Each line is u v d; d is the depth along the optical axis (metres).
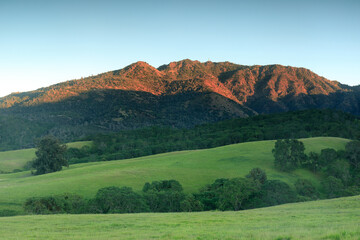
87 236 21.47
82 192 76.25
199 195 72.62
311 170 109.88
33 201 54.16
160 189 75.81
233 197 63.62
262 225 23.77
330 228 18.88
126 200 56.06
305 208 37.28
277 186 72.50
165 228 24.33
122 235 21.36
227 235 18.80
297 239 15.44
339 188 85.88
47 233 23.14
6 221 30.91
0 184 94.88
